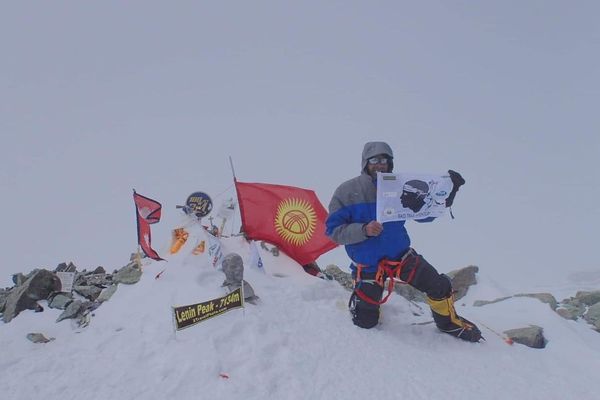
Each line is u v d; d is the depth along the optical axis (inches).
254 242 252.4
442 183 214.5
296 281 250.4
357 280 221.3
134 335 189.9
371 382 174.1
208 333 186.2
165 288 218.1
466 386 177.2
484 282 314.5
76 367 171.2
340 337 204.2
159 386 160.1
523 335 226.4
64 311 214.7
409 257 217.2
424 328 227.5
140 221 234.2
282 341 189.5
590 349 215.5
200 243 244.5
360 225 208.2
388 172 215.0
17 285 254.4
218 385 161.2
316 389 166.1
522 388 178.9
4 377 164.9
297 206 274.8
